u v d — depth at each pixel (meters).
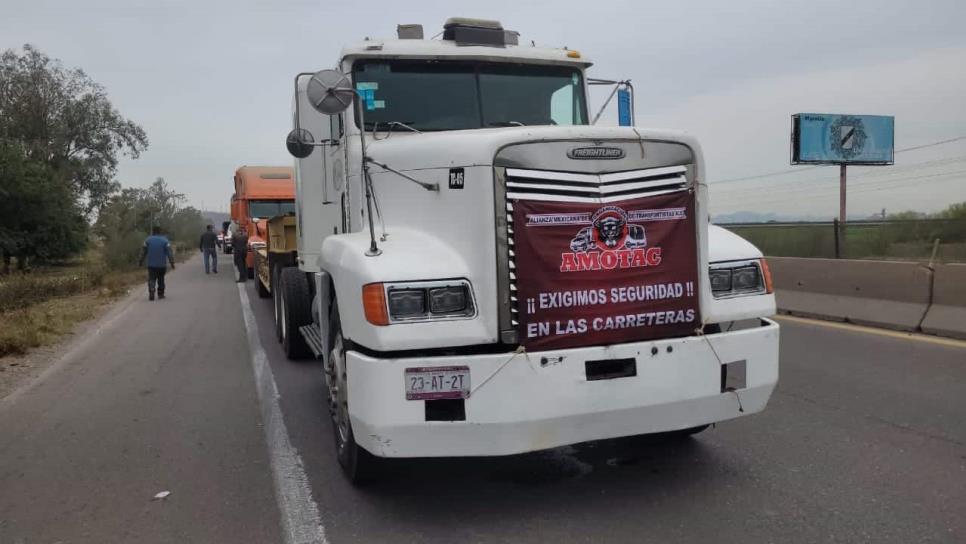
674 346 3.79
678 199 3.87
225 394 6.82
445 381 3.48
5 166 27.53
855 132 31.50
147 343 9.90
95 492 4.38
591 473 4.50
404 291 3.56
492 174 3.61
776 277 11.18
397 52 5.35
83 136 47.03
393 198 4.34
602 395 3.65
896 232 18.75
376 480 4.36
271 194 21.58
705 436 5.13
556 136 3.68
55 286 17.28
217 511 4.06
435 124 5.42
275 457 4.96
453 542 3.61
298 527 3.81
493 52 5.58
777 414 5.59
